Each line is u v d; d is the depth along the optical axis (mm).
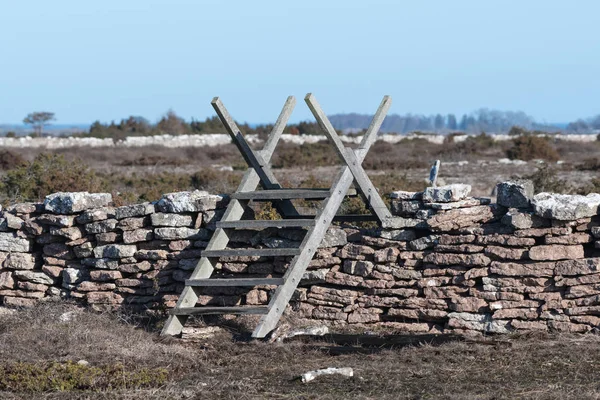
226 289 19906
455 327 18172
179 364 16047
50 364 15766
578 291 17344
